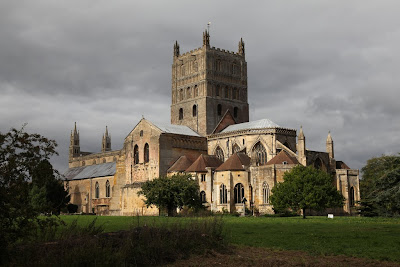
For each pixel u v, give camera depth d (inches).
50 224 1370.6
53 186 5836.6
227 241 1596.9
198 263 1342.3
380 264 1318.9
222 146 5723.4
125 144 6058.1
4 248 1249.4
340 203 4047.7
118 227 2351.1
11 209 1274.6
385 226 2554.1
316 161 5157.5
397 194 3184.1
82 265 1197.1
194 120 6205.7
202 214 2699.3
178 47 6688.0
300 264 1320.1
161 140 5502.0
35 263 1184.2
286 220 3319.4
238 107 6422.2
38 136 1350.9
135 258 1316.4
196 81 6254.9
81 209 7337.6
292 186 3900.1
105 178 6983.3
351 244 1672.0
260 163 5364.2
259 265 1317.7
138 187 5610.2
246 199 4820.4
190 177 4574.3
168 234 1481.3
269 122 5610.2
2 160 1291.8
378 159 5935.0
